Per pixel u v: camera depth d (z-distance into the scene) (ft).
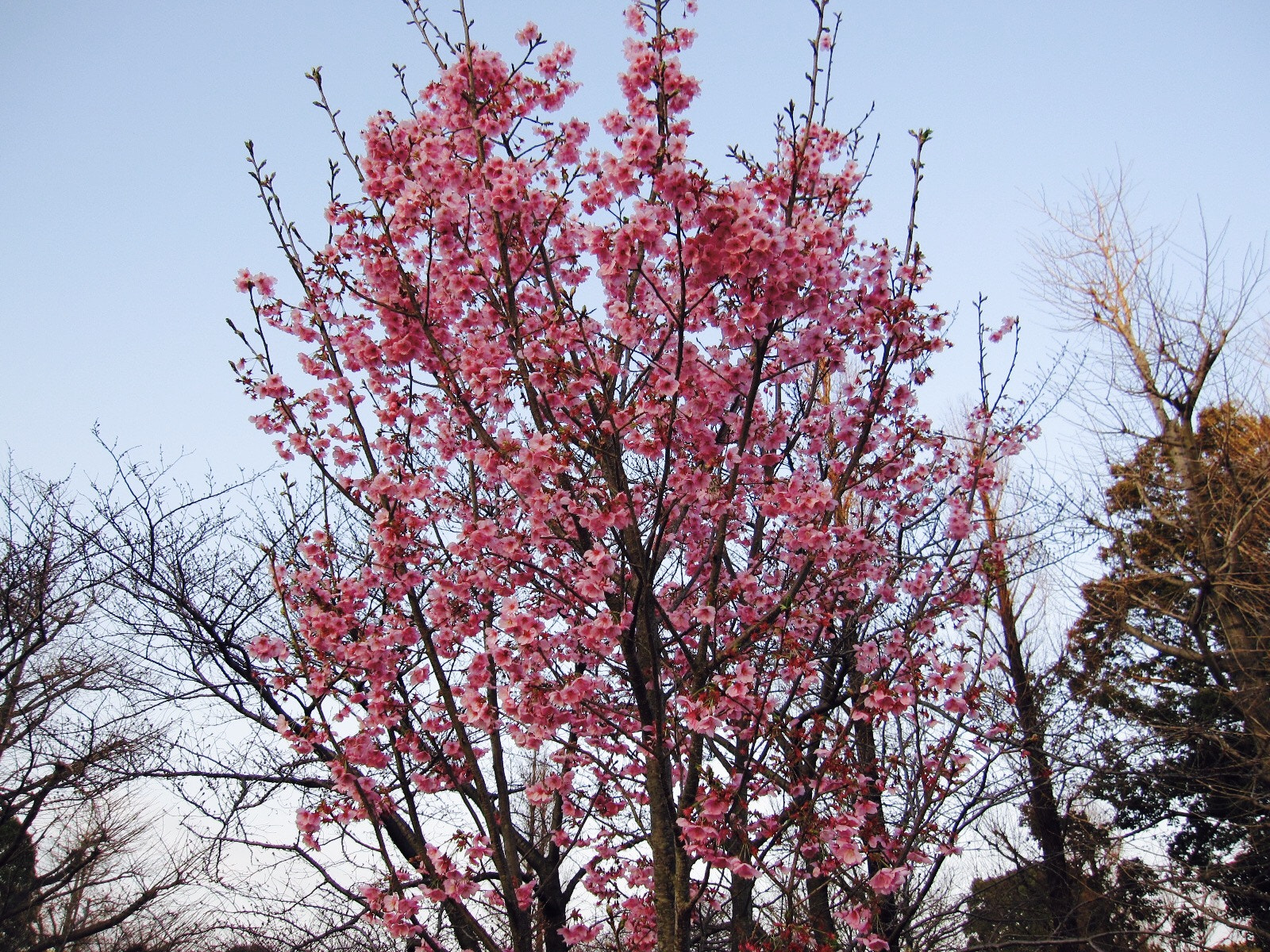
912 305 14.79
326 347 16.35
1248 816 36.22
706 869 12.84
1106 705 39.75
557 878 19.30
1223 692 35.42
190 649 23.67
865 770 16.88
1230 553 35.65
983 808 22.34
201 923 27.32
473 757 13.42
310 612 14.83
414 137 15.80
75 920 41.29
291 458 16.69
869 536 18.24
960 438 19.98
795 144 14.69
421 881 14.85
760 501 15.89
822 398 20.42
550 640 14.48
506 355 15.33
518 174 14.60
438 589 14.69
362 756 14.49
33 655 34.17
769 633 13.92
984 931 31.53
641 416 13.85
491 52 16.14
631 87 13.53
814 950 14.64
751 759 13.58
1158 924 34.22
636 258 13.21
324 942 22.35
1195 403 39.73
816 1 15.39
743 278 12.84
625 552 13.50
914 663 16.81
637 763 15.08
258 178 16.44
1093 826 35.32
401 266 15.16
